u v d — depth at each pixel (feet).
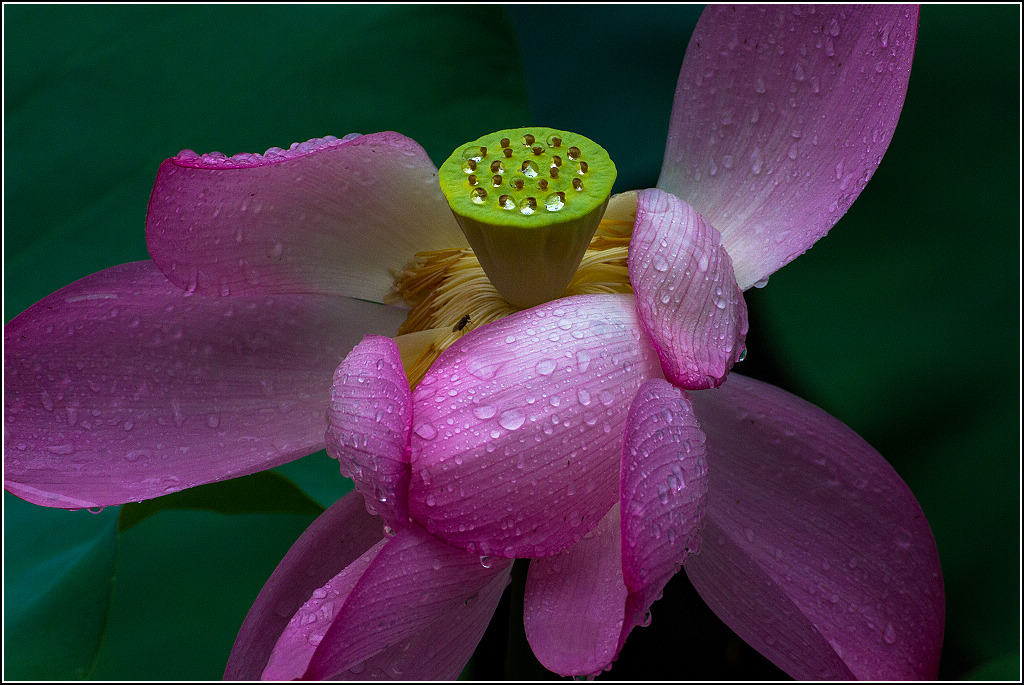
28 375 2.21
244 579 2.33
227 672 2.20
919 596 2.21
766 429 2.23
